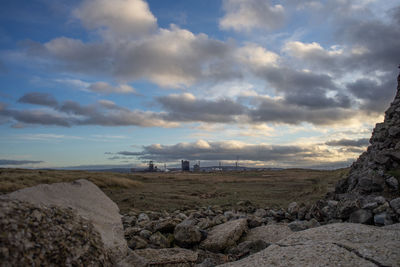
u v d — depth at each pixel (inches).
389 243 140.9
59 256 99.2
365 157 453.7
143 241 249.9
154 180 1375.5
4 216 94.9
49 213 112.0
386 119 465.4
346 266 121.2
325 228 183.6
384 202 273.6
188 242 252.1
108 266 117.6
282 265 132.6
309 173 2062.0
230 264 155.3
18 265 86.0
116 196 687.7
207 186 1059.3
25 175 792.3
